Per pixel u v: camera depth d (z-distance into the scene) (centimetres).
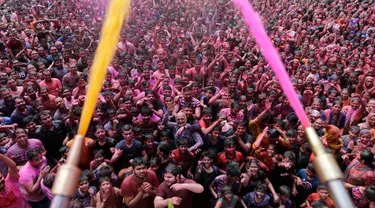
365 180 493
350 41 1247
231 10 1556
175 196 470
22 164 554
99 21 1446
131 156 582
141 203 480
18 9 1526
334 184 81
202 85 906
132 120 674
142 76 862
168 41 1248
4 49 1040
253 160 529
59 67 918
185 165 585
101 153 550
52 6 1644
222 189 492
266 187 496
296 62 1040
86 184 464
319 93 816
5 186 433
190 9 1638
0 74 810
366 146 581
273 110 737
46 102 735
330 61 1033
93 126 652
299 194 556
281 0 1822
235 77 864
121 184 523
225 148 577
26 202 476
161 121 671
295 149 600
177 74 957
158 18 1556
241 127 607
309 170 530
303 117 93
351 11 1489
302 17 1570
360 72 939
